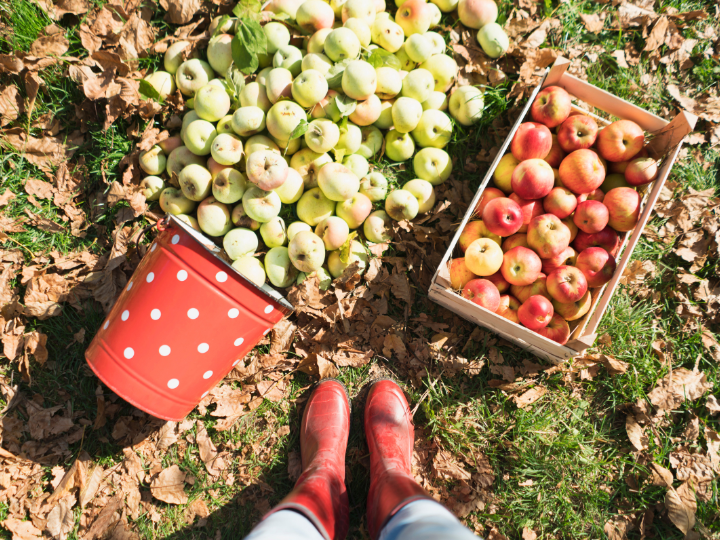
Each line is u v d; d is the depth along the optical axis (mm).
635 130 1100
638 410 1225
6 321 1194
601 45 1373
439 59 1206
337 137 1109
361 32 1155
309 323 1211
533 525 1190
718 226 1296
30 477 1161
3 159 1239
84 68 1226
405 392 1223
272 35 1154
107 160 1241
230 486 1181
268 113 1102
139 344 976
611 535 1174
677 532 1163
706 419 1224
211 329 969
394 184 1264
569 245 1157
